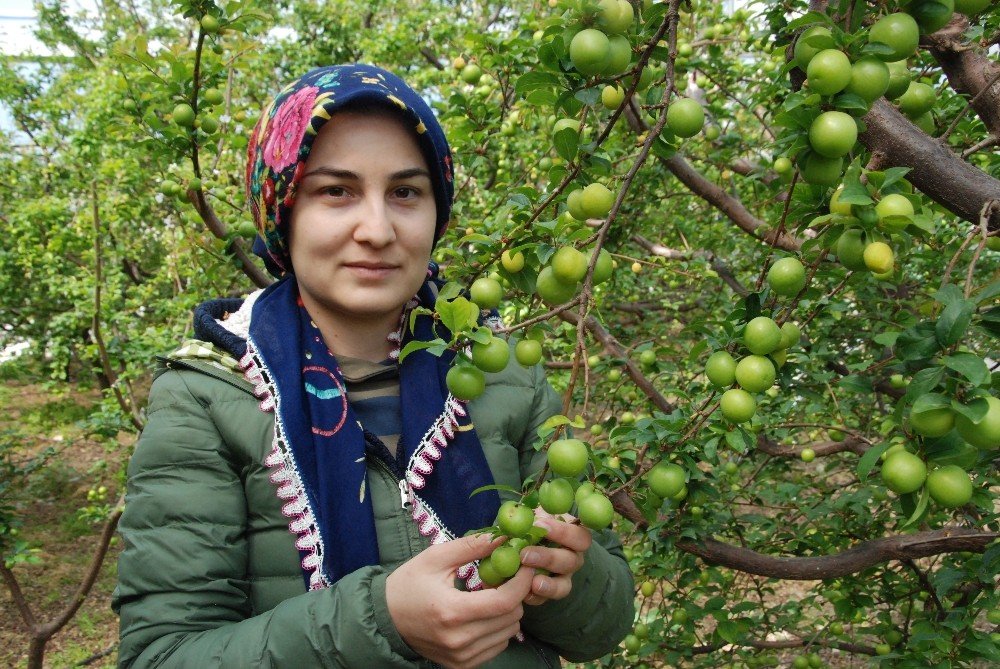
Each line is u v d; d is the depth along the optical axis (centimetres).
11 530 370
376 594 107
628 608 142
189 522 119
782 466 325
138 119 257
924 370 83
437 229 150
